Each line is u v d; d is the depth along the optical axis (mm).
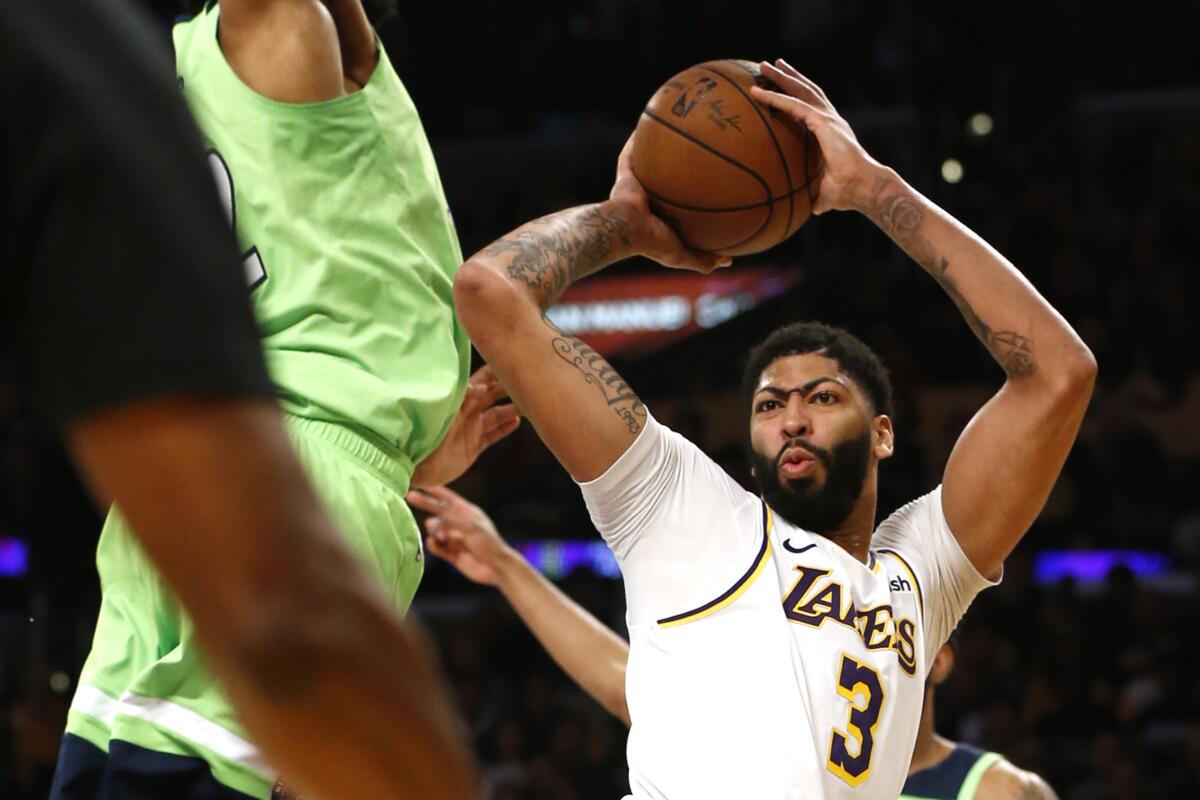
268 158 2463
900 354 10977
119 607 2398
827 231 13023
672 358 12305
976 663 8227
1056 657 8219
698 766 2502
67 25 652
